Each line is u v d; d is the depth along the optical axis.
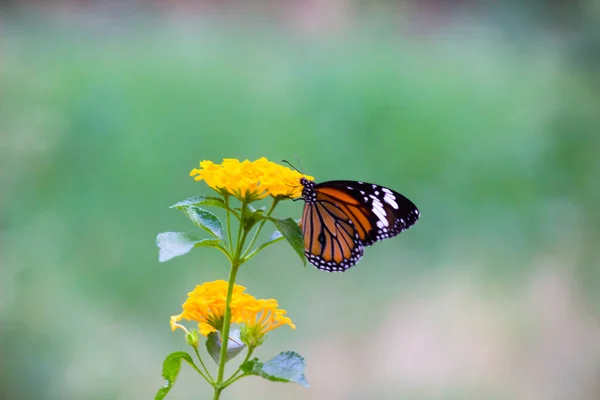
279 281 1.79
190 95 2.40
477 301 1.82
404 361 1.60
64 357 1.38
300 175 1.03
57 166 1.93
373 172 2.32
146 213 1.98
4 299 1.44
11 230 1.65
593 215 2.01
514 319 1.72
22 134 1.83
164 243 1.02
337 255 1.09
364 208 1.09
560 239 2.01
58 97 2.21
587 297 1.78
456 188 2.24
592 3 2.23
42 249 1.65
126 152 2.12
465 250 2.03
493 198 2.19
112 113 2.21
